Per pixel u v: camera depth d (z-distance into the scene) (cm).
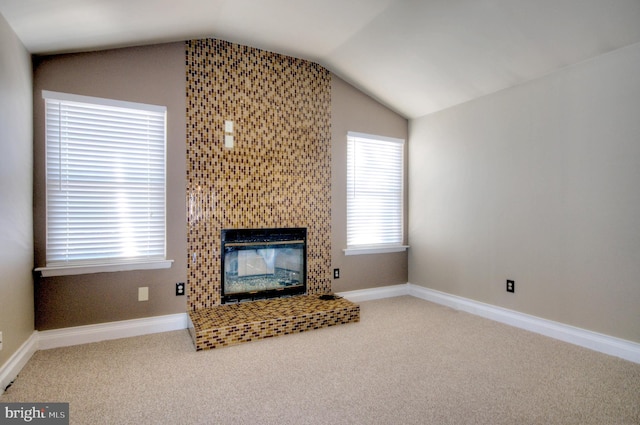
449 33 286
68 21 228
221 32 320
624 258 254
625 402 196
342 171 409
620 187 255
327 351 268
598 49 259
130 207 301
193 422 178
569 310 287
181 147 320
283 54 368
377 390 210
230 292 347
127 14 240
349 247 415
